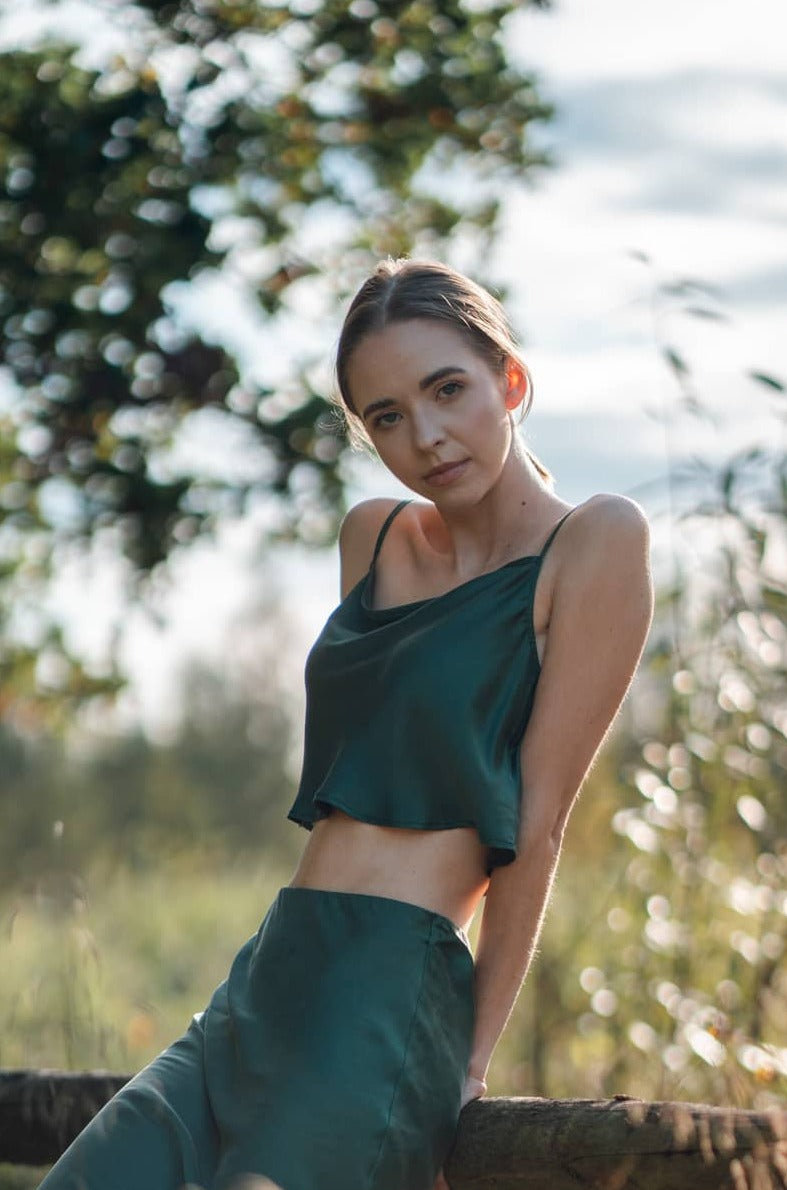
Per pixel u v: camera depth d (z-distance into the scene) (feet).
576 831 16.14
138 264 21.85
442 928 9.14
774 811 13.87
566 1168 8.55
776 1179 8.04
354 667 9.65
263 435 23.26
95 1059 15.85
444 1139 9.00
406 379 9.45
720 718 13.94
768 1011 13.28
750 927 14.06
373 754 9.41
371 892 9.25
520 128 22.85
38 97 21.45
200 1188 8.70
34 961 19.53
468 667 9.31
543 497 9.87
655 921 14.28
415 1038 8.91
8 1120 11.77
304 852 9.71
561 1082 15.39
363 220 23.58
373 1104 8.70
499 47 22.27
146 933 33.24
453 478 9.52
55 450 23.59
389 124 22.61
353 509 10.88
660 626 14.11
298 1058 8.86
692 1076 13.10
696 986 13.98
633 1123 8.40
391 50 22.04
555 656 9.41
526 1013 16.58
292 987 9.12
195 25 21.52
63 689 26.37
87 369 22.72
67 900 13.19
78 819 60.34
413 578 10.19
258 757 74.02
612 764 15.06
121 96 21.47
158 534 23.71
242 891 43.06
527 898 9.31
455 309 9.56
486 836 9.08
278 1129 8.68
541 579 9.50
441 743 9.23
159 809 66.18
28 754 64.03
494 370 9.66
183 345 22.66
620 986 14.28
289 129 22.41
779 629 13.70
